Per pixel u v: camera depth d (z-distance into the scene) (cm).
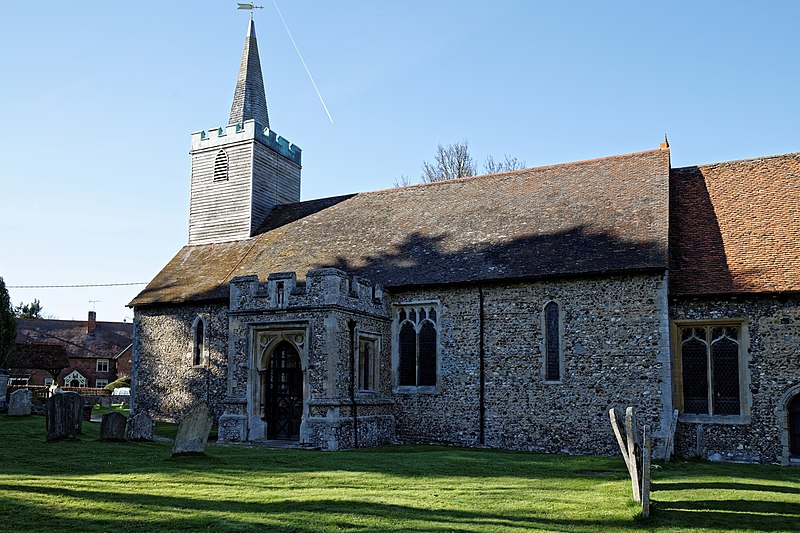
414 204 2628
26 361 4353
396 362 2195
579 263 1969
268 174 3070
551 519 944
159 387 2605
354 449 1877
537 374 1978
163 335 2633
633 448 1027
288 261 2538
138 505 975
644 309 1870
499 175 2609
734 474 1466
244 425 2022
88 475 1235
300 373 2064
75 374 6041
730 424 1800
